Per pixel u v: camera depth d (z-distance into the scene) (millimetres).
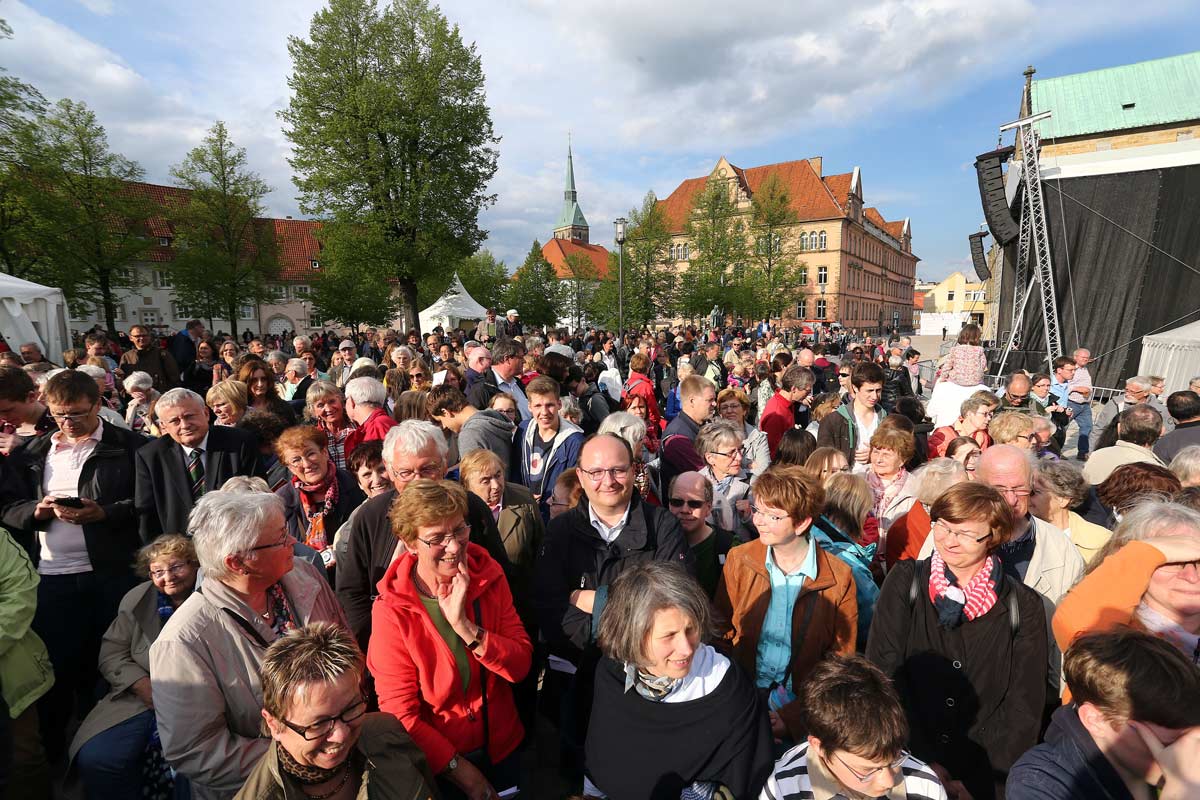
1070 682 1393
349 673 1469
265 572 1930
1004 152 16359
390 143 23719
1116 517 2889
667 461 3971
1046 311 13914
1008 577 2012
